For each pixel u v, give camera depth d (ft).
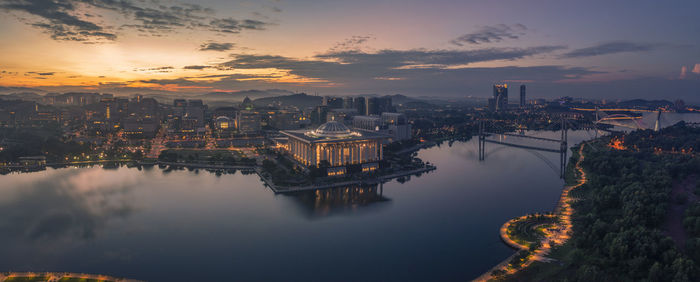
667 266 649.20
